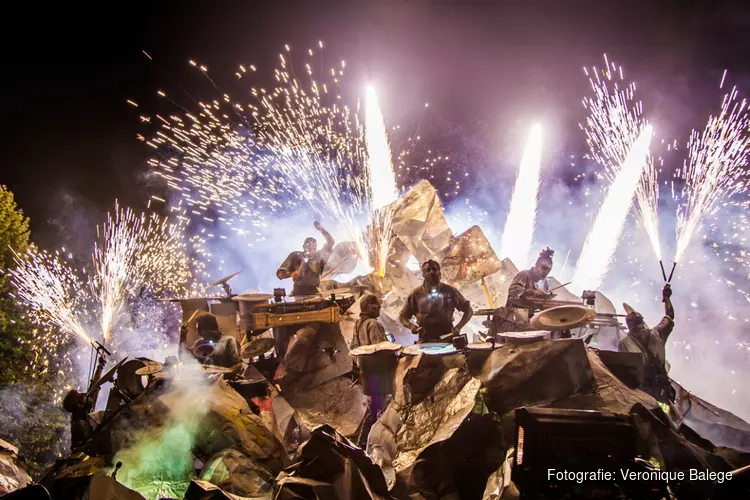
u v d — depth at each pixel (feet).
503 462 24.22
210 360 32.81
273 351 40.19
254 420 28.17
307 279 41.78
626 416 20.76
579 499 19.94
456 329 32.58
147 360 31.24
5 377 51.47
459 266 44.09
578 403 27.14
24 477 27.09
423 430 27.84
